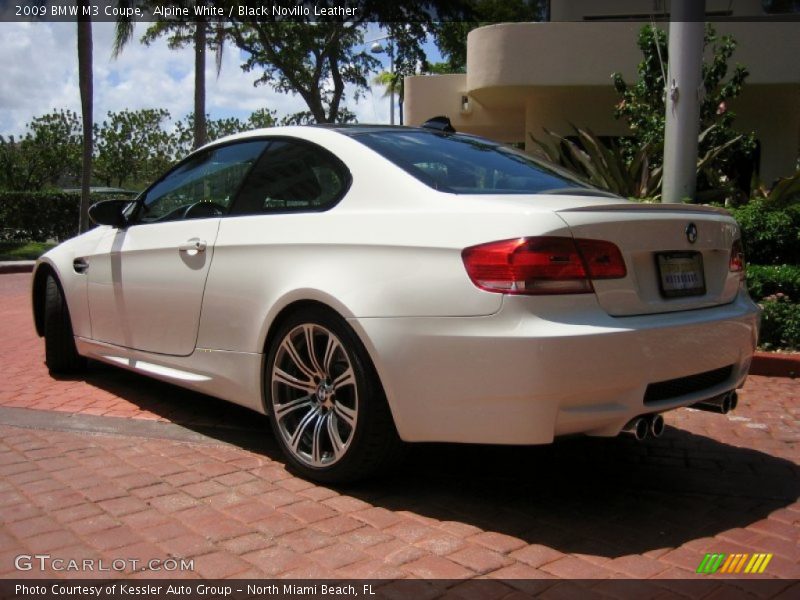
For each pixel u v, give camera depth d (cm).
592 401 287
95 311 491
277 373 358
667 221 317
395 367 304
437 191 323
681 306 321
